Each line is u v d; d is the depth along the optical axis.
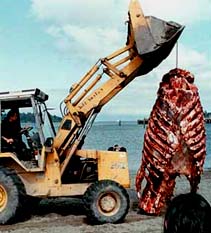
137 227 11.23
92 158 12.29
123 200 11.59
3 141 11.92
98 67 12.61
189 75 12.34
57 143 12.17
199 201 2.28
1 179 11.40
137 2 12.23
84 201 11.52
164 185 12.34
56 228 11.25
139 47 11.95
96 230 11.02
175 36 11.89
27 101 11.80
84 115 12.42
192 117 12.05
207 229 2.21
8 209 11.38
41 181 11.91
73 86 12.51
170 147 12.05
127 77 12.59
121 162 12.34
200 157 12.07
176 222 2.23
